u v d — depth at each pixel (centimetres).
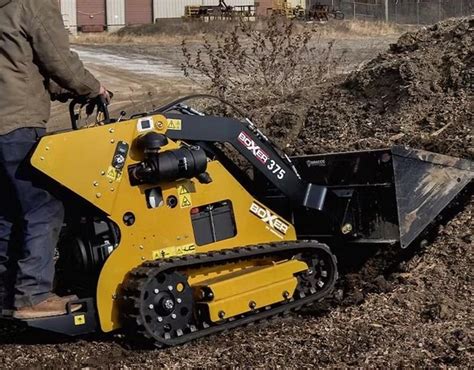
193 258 532
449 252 629
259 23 2488
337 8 5119
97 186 516
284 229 604
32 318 511
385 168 620
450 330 510
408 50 983
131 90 2005
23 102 505
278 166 598
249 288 554
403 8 4850
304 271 593
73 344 543
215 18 4566
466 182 647
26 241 513
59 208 523
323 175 648
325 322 551
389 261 664
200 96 605
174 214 546
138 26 4603
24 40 500
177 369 484
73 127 555
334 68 1238
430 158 629
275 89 1098
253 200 588
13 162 506
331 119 911
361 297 596
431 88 881
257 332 552
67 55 509
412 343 496
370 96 924
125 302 518
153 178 525
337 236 637
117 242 527
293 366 478
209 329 541
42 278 514
